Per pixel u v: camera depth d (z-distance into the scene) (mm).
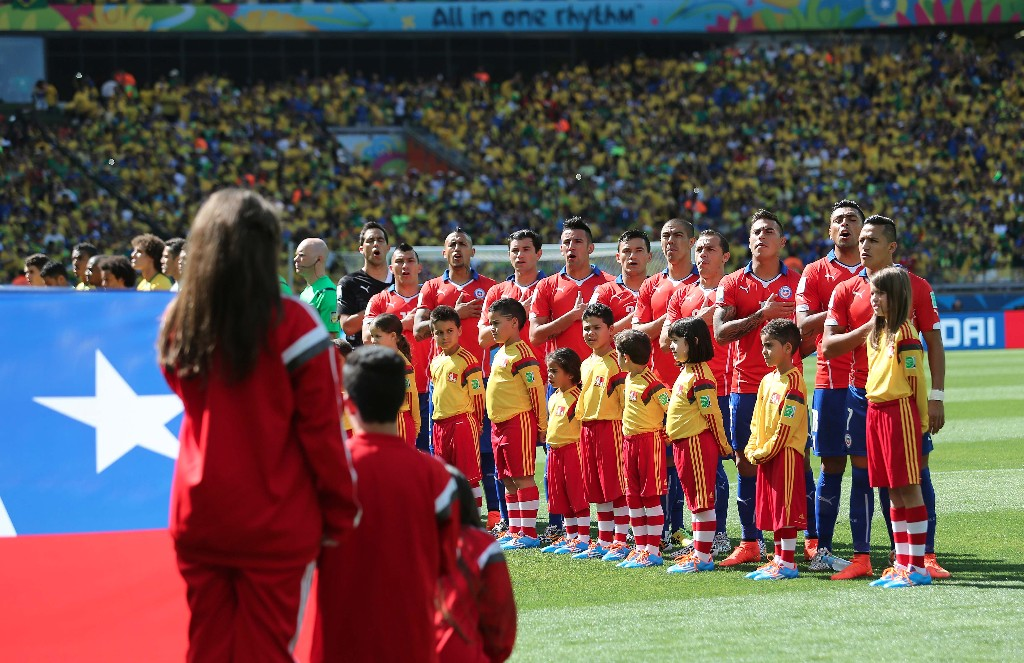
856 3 65188
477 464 13297
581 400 12141
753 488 11633
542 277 14961
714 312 12391
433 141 62875
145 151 56719
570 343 13820
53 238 48594
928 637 8430
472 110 64125
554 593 10352
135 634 6969
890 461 10062
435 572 5547
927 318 10516
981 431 21828
